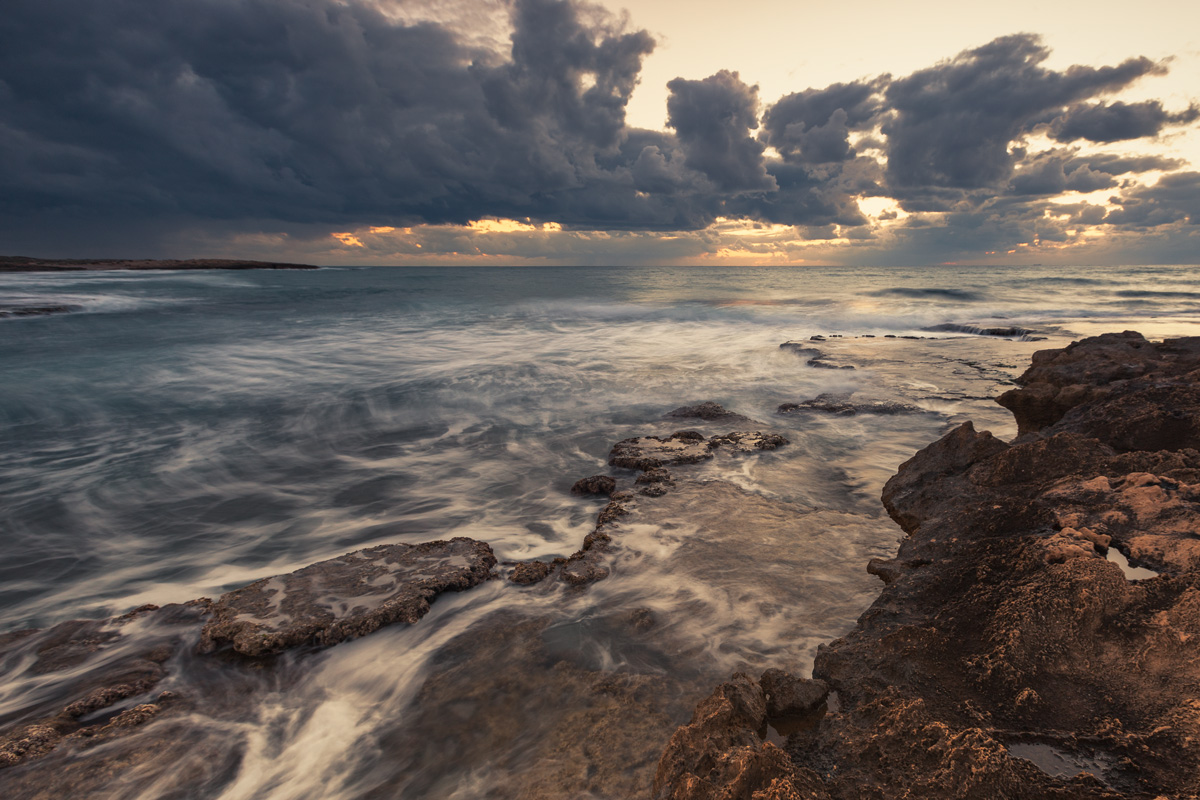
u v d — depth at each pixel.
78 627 4.43
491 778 2.90
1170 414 5.82
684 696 3.39
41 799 2.89
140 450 8.97
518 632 4.13
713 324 23.64
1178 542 3.71
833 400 10.45
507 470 7.99
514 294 37.62
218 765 3.11
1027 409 8.38
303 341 18.39
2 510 6.89
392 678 3.72
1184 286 43.31
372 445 9.20
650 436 9.02
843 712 2.97
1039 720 2.71
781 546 5.19
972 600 3.63
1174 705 2.64
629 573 4.84
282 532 6.31
